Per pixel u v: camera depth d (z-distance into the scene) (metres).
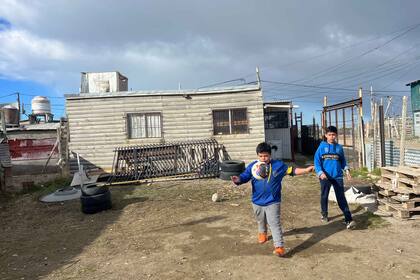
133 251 5.80
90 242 6.47
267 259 5.06
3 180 12.93
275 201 5.21
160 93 16.20
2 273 5.21
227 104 16.20
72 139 16.30
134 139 16.30
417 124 27.92
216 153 15.88
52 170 15.26
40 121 26.20
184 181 13.42
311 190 10.17
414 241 5.50
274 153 20.23
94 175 14.33
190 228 6.92
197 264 5.05
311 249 5.36
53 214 9.02
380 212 7.04
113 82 20.41
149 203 9.53
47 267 5.36
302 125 27.78
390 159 12.10
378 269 4.53
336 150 6.43
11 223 8.39
